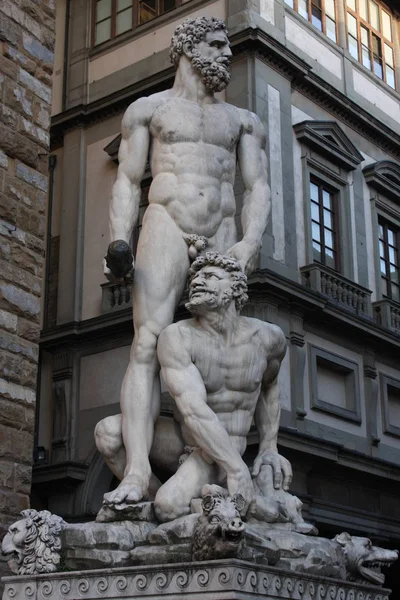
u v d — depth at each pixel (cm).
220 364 544
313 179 2506
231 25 2397
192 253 573
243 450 553
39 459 2405
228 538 440
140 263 573
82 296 2544
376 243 2684
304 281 2345
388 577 2470
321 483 2256
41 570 489
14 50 1030
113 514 516
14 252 987
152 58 2594
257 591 438
